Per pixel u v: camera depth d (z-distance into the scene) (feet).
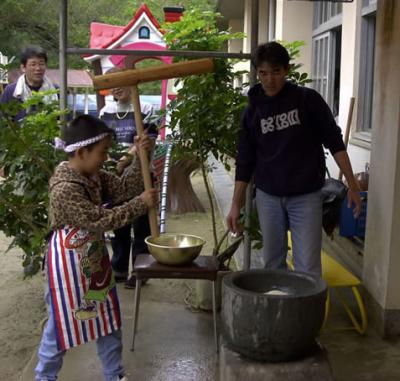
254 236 12.89
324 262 12.87
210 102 12.60
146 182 9.08
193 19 13.15
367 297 12.44
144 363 10.68
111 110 15.40
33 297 14.43
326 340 11.62
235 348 7.52
